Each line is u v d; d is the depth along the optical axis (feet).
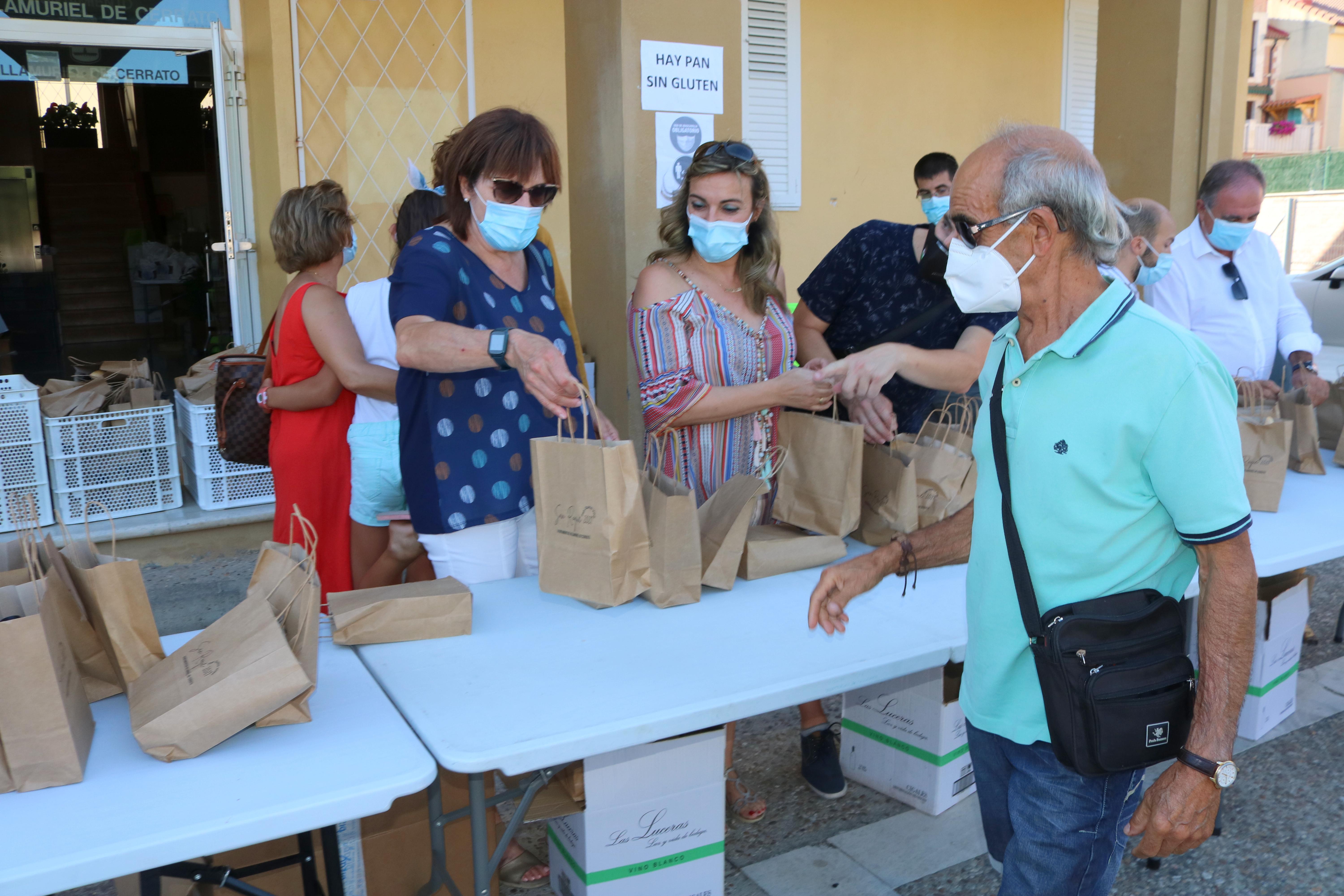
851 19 20.99
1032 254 4.40
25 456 13.79
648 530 6.80
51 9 15.83
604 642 6.24
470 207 6.80
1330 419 11.82
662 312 7.75
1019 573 4.59
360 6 16.14
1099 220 4.28
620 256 11.80
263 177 16.62
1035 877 4.79
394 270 6.66
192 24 16.70
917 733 8.68
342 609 6.25
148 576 14.23
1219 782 4.29
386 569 8.65
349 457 8.94
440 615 6.28
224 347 18.01
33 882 3.88
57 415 13.96
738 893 7.64
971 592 5.08
